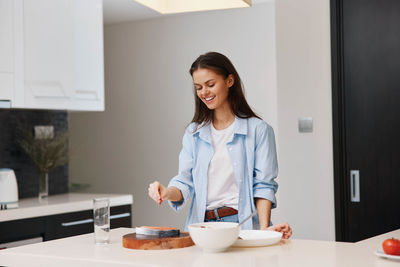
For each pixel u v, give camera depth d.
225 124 2.26
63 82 3.60
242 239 1.67
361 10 3.54
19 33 3.32
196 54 5.36
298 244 1.72
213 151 2.23
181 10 2.12
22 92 3.32
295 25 3.75
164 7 2.14
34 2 3.42
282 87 3.80
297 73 3.75
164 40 5.52
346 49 3.60
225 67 2.16
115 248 1.72
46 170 3.68
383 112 3.48
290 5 3.76
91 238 1.94
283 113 3.80
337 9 3.59
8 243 3.01
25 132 3.85
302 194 3.75
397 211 3.44
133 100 5.68
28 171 3.88
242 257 1.53
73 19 3.70
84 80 3.78
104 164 5.85
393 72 3.44
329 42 3.63
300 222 3.76
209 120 2.27
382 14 3.47
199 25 5.35
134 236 1.76
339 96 3.60
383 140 3.48
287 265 1.41
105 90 5.85
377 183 3.50
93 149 5.91
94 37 3.87
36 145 3.76
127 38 5.71
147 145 5.61
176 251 1.64
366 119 3.54
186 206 5.43
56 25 3.57
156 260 1.51
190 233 1.62
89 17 3.83
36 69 3.42
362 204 3.56
